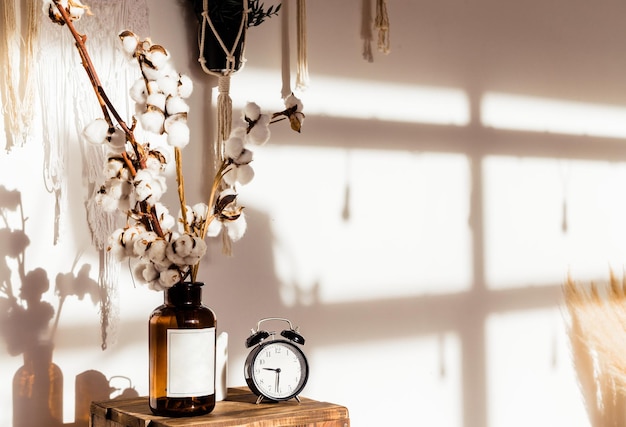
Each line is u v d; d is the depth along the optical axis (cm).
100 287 193
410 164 242
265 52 217
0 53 182
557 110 275
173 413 166
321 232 225
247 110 173
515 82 265
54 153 187
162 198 201
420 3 245
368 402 231
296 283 220
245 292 212
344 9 231
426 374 243
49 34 187
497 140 260
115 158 167
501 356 259
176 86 166
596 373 278
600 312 280
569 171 277
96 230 192
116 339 195
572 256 277
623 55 292
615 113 289
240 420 164
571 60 279
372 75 235
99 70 192
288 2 221
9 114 182
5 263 182
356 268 231
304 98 223
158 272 167
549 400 269
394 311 237
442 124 248
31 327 184
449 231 249
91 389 191
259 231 215
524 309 265
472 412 252
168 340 167
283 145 220
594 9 285
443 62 249
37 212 186
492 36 260
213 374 171
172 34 203
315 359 223
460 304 251
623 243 290
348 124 230
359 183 232
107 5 193
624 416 282
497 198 260
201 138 207
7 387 182
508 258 262
